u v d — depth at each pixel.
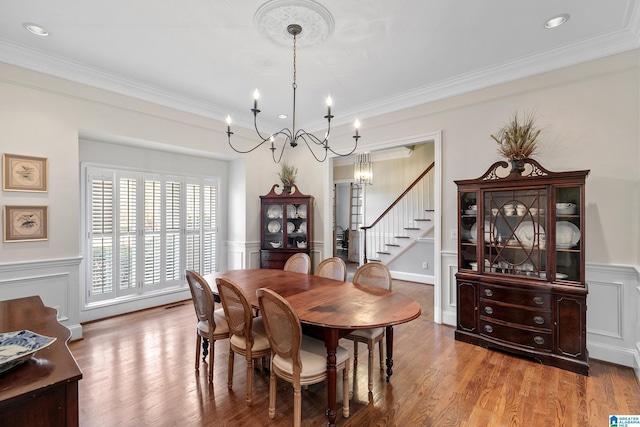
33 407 1.02
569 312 2.58
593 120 2.80
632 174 2.64
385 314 1.97
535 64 3.02
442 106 3.68
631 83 2.64
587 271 2.83
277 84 3.60
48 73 3.03
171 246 4.61
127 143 3.95
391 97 3.96
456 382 2.43
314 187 5.19
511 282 2.86
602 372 2.55
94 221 3.84
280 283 2.80
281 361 1.94
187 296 4.76
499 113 3.30
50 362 1.19
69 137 3.19
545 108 3.03
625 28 2.52
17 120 2.88
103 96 3.41
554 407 2.10
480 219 3.08
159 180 4.46
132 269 4.18
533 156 3.09
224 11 2.29
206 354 2.74
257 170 5.20
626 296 2.66
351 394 2.28
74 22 2.44
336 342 1.87
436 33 2.58
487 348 3.01
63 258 3.13
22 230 2.91
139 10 2.28
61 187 3.14
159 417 2.00
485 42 2.72
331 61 3.05
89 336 3.31
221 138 4.65
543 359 2.69
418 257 6.11
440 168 3.72
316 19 2.37
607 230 2.75
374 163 7.25
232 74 3.35
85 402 2.14
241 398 2.22
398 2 2.19
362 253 7.37
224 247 5.32
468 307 3.16
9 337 1.32
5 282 2.82
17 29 2.53
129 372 2.56
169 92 3.83
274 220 5.13
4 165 2.81
